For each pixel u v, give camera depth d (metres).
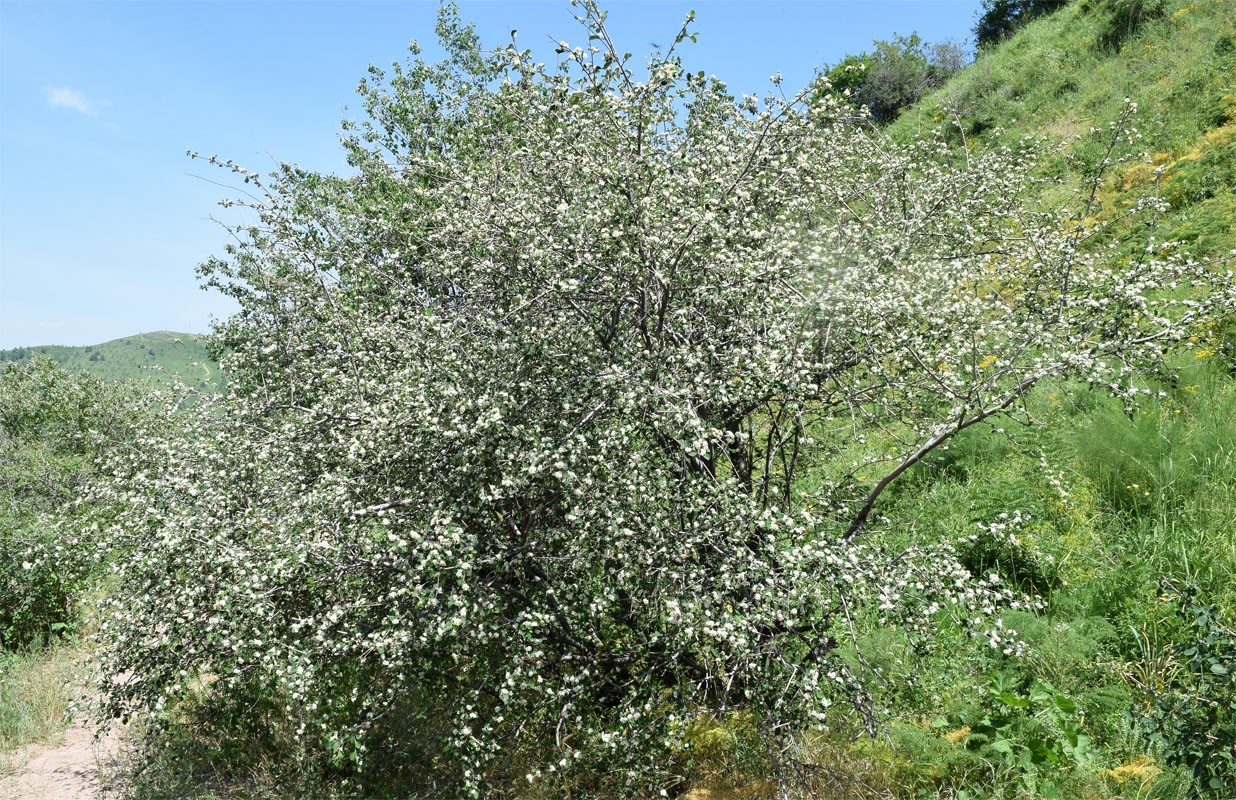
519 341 4.16
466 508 3.87
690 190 4.39
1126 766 3.97
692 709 4.32
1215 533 5.53
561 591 4.21
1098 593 5.32
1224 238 8.80
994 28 24.89
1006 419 7.53
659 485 3.83
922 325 4.92
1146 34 16.33
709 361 4.18
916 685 4.73
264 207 5.51
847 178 6.29
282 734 5.30
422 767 4.66
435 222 5.37
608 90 4.40
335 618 3.74
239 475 4.58
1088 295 5.05
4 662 7.49
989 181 6.74
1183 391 7.07
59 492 8.81
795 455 4.67
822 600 4.17
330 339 5.48
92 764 5.72
